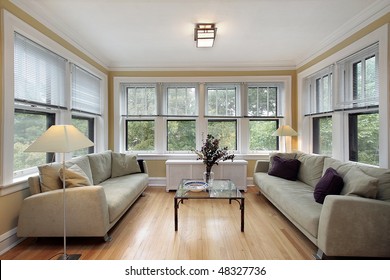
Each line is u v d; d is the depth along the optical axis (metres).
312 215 2.03
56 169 2.36
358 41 2.70
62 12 2.55
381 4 2.34
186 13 2.56
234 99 4.49
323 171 2.87
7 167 2.08
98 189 2.17
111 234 2.43
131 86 4.50
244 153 4.46
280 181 3.24
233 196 2.55
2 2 2.04
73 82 3.21
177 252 2.07
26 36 2.34
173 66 4.38
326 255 1.90
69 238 2.35
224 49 3.68
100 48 3.62
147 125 4.55
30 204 2.12
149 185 4.50
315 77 3.88
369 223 1.79
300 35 3.15
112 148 4.42
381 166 2.39
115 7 2.44
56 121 2.96
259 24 2.83
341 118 3.10
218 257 1.99
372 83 2.61
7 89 2.07
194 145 4.54
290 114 4.40
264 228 2.58
